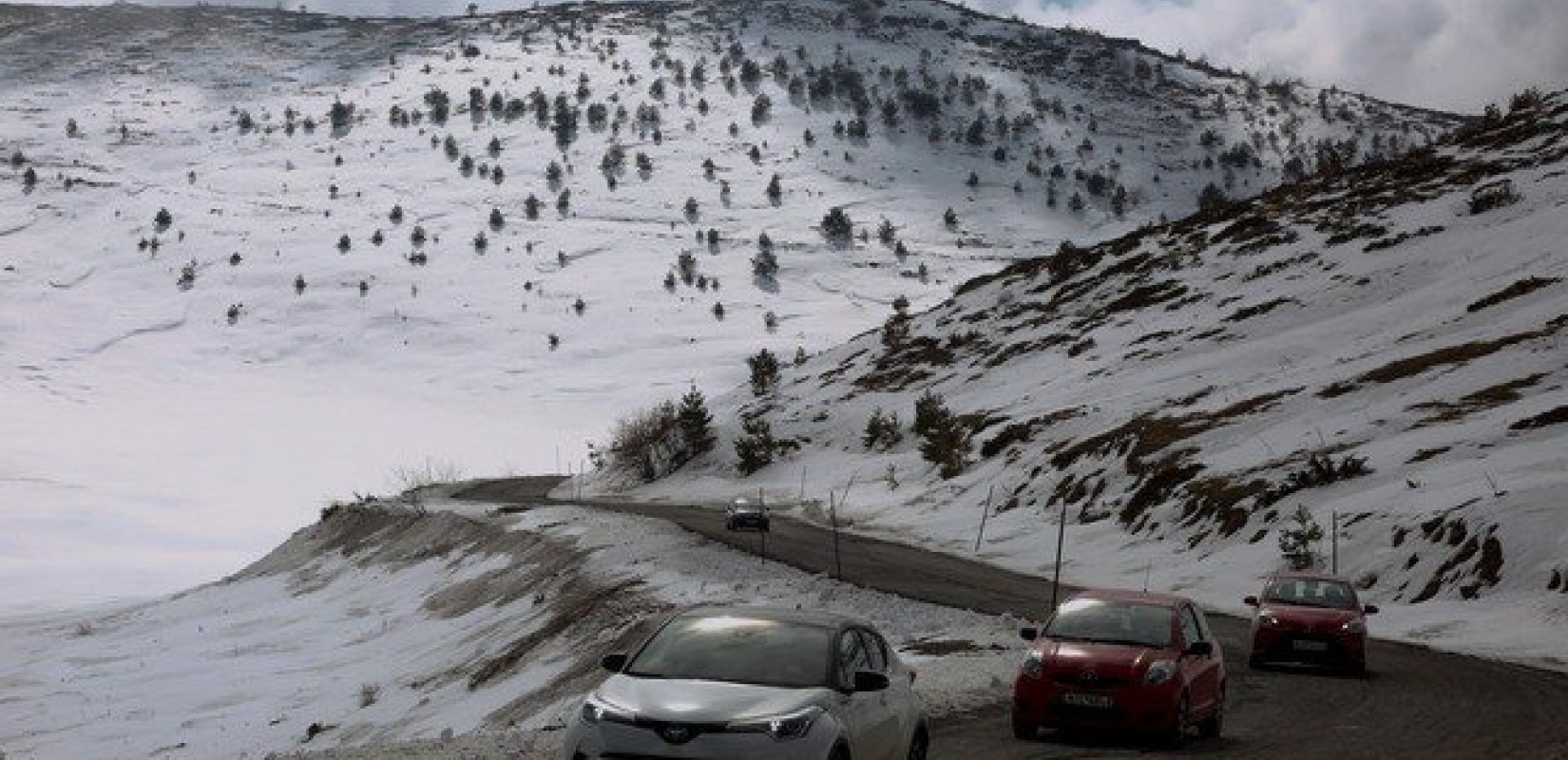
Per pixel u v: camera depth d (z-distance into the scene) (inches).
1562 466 1630.2
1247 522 1947.6
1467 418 2037.4
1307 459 2111.2
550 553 2415.1
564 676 1450.5
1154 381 3149.6
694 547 2171.5
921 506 2950.3
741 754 349.7
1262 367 2950.3
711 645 394.0
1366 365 2605.8
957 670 900.6
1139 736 582.2
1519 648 1179.9
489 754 592.7
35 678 2321.6
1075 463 2711.6
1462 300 2901.1
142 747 1717.5
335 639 2421.3
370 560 3149.6
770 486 3848.4
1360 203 4269.2
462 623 2175.2
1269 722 692.7
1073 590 1748.3
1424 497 1704.0
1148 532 2154.3
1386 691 848.3
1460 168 4301.2
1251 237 4308.6
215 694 2025.1
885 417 3991.1
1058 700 578.6
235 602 3073.3
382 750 660.7
